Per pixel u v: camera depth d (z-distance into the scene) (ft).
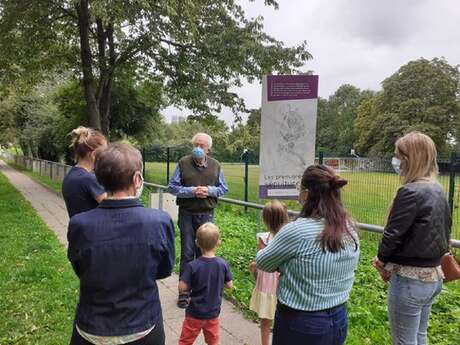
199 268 11.37
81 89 77.41
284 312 7.52
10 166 152.87
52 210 42.24
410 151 8.83
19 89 71.31
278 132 16.65
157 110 83.76
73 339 6.78
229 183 45.14
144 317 6.58
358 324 14.33
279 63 56.80
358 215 27.55
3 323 14.32
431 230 8.39
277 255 7.40
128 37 53.98
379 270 9.25
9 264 21.44
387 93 195.52
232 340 13.33
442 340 13.25
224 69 55.16
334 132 297.53
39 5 52.42
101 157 6.70
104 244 6.38
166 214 7.04
